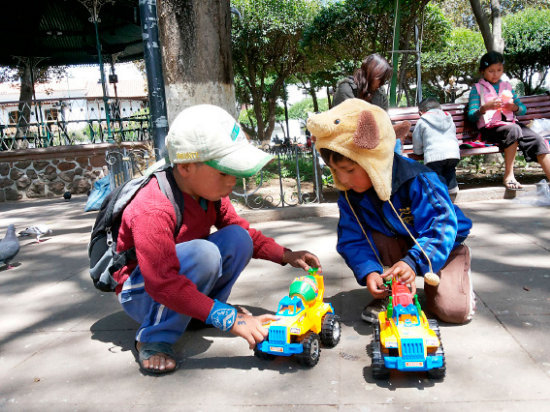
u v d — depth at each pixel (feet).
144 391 6.68
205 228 7.88
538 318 8.07
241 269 8.26
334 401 6.07
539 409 5.58
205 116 6.55
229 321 6.57
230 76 18.42
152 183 7.27
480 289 9.63
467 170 28.12
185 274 7.23
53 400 6.63
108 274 7.47
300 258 8.25
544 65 62.64
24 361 7.98
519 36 60.90
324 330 7.43
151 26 16.08
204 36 17.51
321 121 7.11
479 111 19.56
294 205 19.60
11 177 35.88
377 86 13.91
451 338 7.59
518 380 6.23
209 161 6.49
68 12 40.47
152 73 16.26
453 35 69.51
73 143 39.22
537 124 21.86
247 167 6.42
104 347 8.32
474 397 5.93
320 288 7.77
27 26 40.78
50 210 28.22
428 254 7.38
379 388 6.31
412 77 71.00
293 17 60.59
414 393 6.13
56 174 36.22
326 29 47.06
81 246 16.94
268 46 65.77
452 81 57.88
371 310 8.49
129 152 20.86
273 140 76.54
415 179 7.94
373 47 45.37
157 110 16.44
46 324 9.68
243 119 108.17
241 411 6.01
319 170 20.25
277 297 10.08
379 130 7.06
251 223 18.33
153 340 7.36
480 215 16.48
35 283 12.74
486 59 19.60
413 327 6.45
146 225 6.66
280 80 72.08
